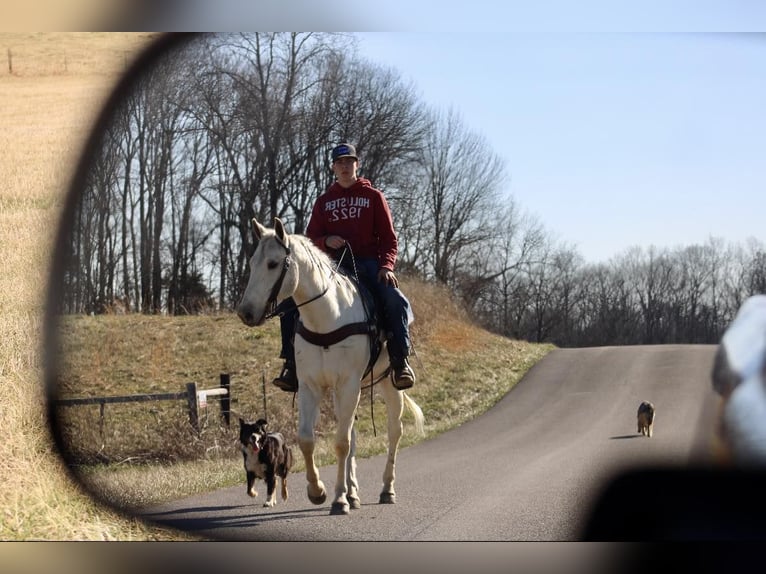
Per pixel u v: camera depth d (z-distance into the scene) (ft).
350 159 27.50
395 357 26.99
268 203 131.34
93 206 116.06
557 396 92.73
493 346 127.95
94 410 58.13
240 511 27.66
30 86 126.41
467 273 164.35
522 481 35.96
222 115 127.34
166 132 125.39
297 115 129.80
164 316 94.94
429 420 80.12
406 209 149.69
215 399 59.00
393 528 24.58
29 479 26.09
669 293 205.77
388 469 29.53
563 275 198.18
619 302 209.56
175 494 31.17
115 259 120.57
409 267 152.25
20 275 57.11
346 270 26.66
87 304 111.86
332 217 27.78
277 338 90.43
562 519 26.32
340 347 24.63
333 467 42.60
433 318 135.23
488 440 61.41
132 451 47.80
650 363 115.55
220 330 90.63
